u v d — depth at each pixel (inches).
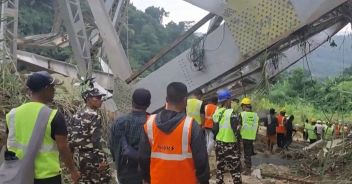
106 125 330.6
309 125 674.8
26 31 1360.7
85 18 571.5
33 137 142.2
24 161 141.2
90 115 218.1
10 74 328.8
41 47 667.4
